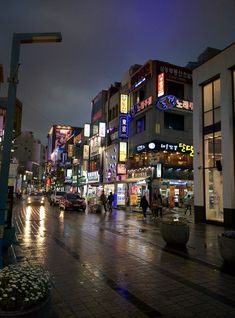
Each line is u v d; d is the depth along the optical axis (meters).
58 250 9.14
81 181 55.03
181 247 9.85
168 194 29.06
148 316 4.45
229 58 17.67
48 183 110.56
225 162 17.25
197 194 19.44
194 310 4.71
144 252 9.02
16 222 16.92
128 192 33.44
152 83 29.81
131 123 33.66
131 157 33.16
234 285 5.95
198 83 20.19
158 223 17.45
